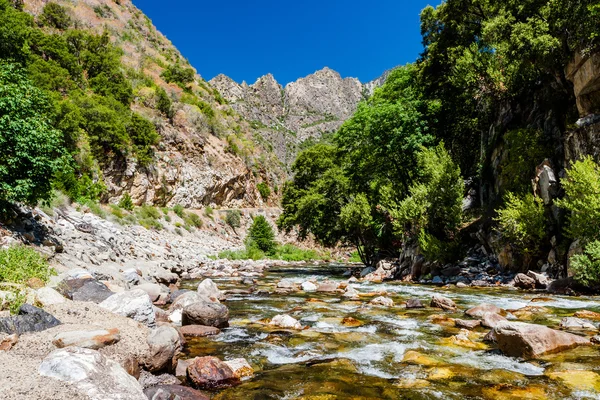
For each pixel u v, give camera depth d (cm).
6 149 1054
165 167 4847
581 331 691
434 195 1822
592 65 1423
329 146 4216
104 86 5062
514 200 1530
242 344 663
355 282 1823
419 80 2781
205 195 5578
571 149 1455
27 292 568
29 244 1084
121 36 8306
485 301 1091
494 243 1669
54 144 1159
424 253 1839
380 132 2331
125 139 4169
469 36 2475
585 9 1383
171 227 3959
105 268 1259
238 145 7262
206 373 479
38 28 5419
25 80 1222
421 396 432
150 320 678
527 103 1989
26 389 298
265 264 3366
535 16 1634
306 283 1527
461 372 511
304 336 718
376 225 2450
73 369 329
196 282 1794
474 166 2547
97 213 2533
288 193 4112
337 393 443
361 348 637
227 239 5122
